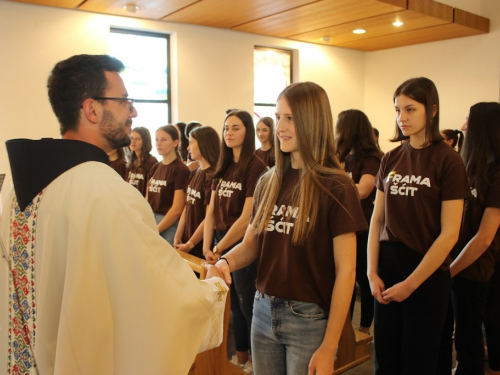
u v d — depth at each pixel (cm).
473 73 583
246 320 251
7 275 101
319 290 129
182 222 300
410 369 169
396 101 175
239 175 239
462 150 209
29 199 96
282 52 616
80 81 99
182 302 95
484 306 204
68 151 96
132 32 485
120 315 91
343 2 424
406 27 530
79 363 88
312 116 128
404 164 179
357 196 128
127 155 394
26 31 402
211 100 533
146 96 501
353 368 257
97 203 91
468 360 203
